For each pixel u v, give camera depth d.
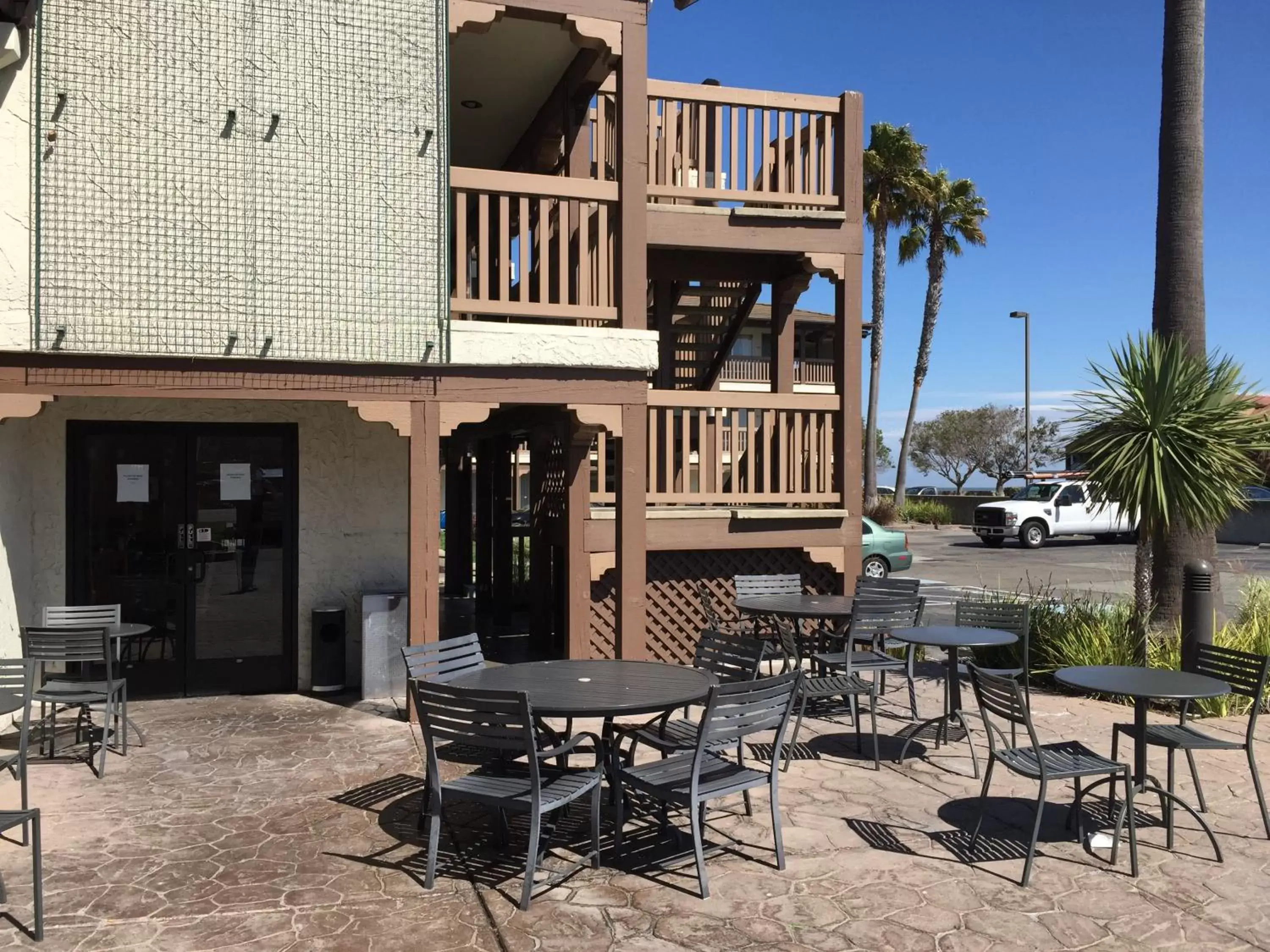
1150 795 5.20
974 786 5.38
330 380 6.55
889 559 16.48
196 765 5.70
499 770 4.34
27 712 4.54
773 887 3.99
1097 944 3.50
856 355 8.74
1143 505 7.78
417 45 6.72
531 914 3.73
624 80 7.17
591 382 7.07
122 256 6.16
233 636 7.62
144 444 7.45
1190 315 8.91
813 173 8.63
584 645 7.91
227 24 6.39
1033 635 8.51
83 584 7.29
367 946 3.46
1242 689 4.71
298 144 6.50
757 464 10.27
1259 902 3.87
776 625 6.89
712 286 10.78
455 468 13.96
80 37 6.12
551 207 8.84
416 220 6.70
